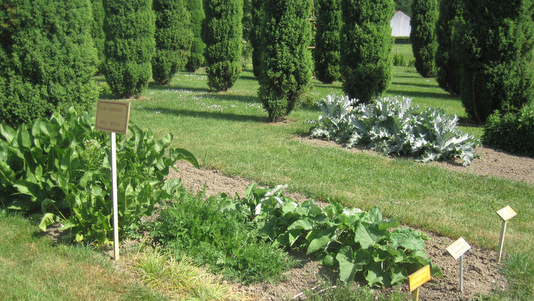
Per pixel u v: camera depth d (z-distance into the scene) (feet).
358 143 25.88
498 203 16.90
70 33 19.07
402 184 18.89
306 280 11.14
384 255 10.93
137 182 13.12
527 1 30.27
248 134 27.89
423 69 71.82
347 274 10.68
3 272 10.74
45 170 14.20
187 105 40.16
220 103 42.04
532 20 32.71
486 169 21.67
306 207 12.91
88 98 19.80
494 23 31.01
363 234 11.23
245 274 11.29
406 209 15.84
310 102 40.73
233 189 17.74
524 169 21.63
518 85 31.22
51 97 18.84
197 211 12.92
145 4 42.24
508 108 31.83
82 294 10.12
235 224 12.51
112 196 11.53
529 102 31.42
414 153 23.65
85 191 12.43
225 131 28.73
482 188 18.60
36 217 13.93
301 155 22.85
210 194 17.06
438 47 51.57
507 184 19.10
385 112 25.03
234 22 51.08
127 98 43.65
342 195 17.01
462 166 22.09
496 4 30.73
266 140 26.13
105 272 11.12
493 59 31.86
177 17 56.34
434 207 16.21
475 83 33.01
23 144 14.12
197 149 23.41
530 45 31.17
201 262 11.67
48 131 14.35
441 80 51.67
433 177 19.93
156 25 55.88
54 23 18.39
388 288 10.80
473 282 11.04
